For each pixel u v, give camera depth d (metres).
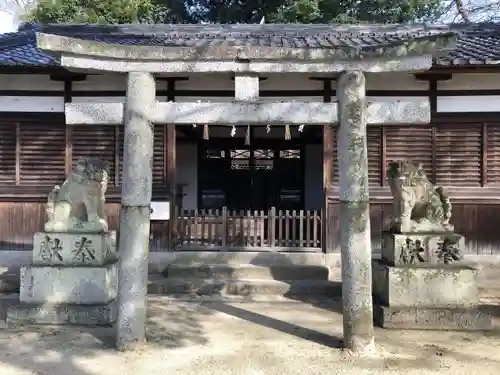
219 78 9.09
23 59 8.52
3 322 6.37
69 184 6.72
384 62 5.19
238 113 5.31
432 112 8.93
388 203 9.00
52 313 6.23
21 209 9.12
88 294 6.40
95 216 6.70
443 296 6.43
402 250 6.63
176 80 9.10
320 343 5.55
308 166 12.96
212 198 12.98
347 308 5.26
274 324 6.33
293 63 5.24
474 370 4.74
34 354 5.16
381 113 5.27
